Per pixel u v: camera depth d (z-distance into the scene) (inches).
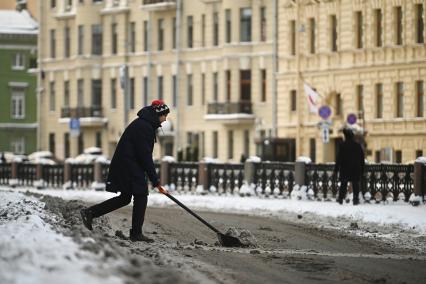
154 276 912.3
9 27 6628.9
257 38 4559.5
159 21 5083.7
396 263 1205.1
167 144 5000.0
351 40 4094.5
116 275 847.7
